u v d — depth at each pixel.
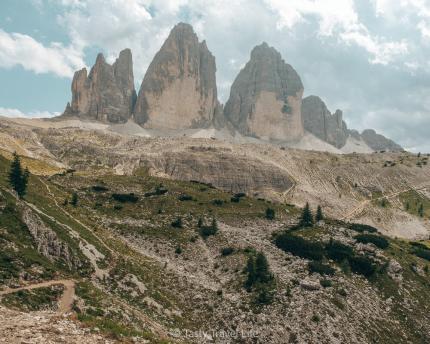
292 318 96.94
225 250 136.62
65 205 148.75
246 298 105.00
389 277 129.12
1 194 90.81
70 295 72.06
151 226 157.88
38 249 84.50
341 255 133.12
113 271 97.00
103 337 33.06
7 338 29.16
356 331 99.00
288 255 135.12
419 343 105.25
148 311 88.25
